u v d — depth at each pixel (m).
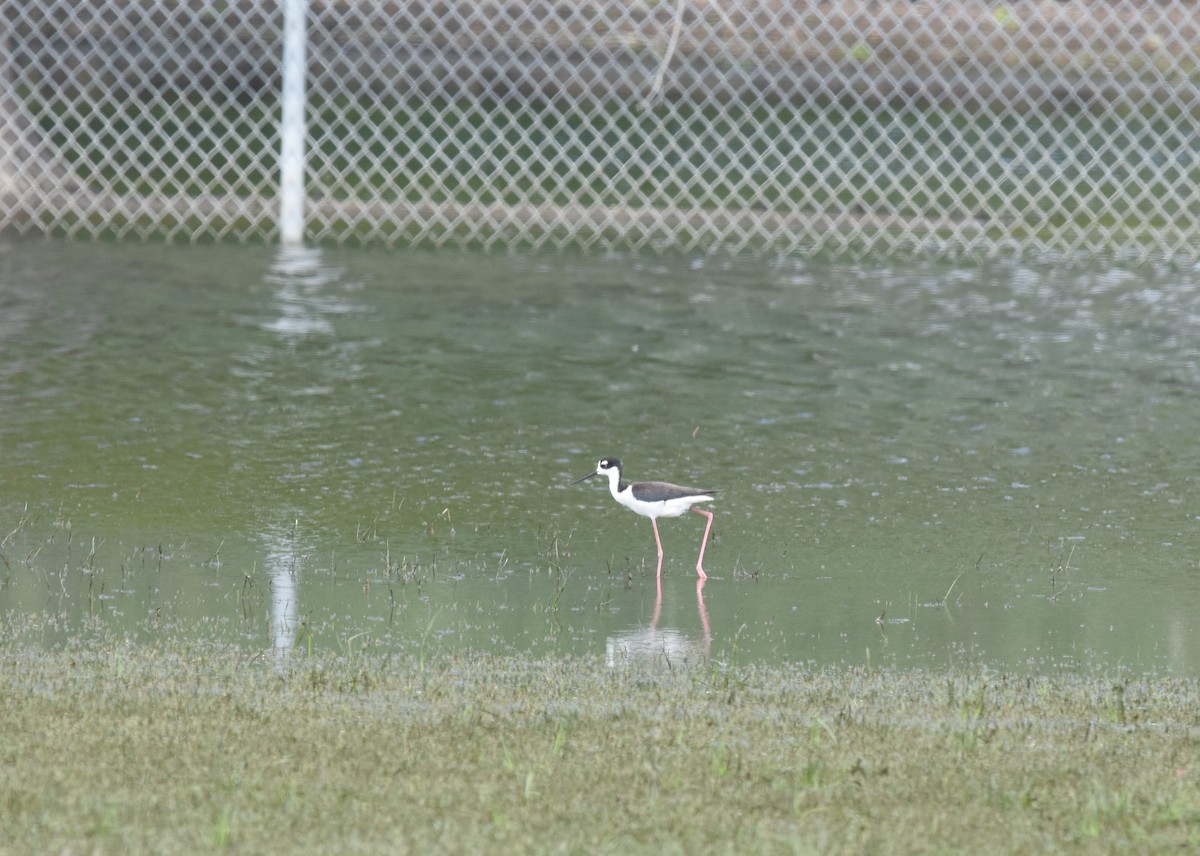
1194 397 41.78
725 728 21.08
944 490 34.75
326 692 22.55
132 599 27.42
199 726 20.59
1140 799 18.52
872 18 64.25
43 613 26.48
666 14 66.75
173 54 61.41
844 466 36.25
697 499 29.91
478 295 51.62
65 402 39.28
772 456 36.91
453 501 33.66
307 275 53.94
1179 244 60.84
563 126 63.28
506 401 40.53
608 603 27.92
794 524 32.66
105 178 67.25
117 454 35.84
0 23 62.22
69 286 51.22
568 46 65.94
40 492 33.34
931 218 64.75
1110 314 50.44
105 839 16.61
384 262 56.53
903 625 26.89
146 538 30.94
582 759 19.62
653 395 41.28
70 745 19.66
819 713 22.03
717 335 47.22
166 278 52.78
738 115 74.44
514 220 61.66
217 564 29.62
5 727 20.38
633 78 70.62
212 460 35.66
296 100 59.34
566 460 36.41
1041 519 33.03
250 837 16.77
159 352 43.78
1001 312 50.59
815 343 46.53
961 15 65.75
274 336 45.72
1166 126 73.56
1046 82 68.44
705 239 62.22
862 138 62.97
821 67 70.44
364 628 26.19
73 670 23.36
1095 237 62.41
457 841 16.77
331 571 29.45
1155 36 63.47
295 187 59.56
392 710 21.70
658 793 18.47
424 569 29.70
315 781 18.59
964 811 18.03
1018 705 22.56
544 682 23.38
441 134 72.06
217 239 59.72
